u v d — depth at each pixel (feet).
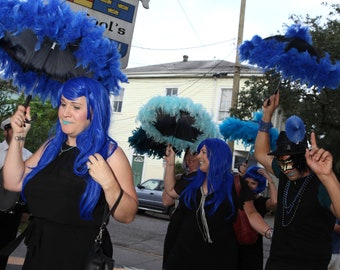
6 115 19.57
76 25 7.33
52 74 8.16
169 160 13.89
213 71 71.56
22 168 7.68
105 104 7.36
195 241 10.80
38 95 8.77
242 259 12.31
